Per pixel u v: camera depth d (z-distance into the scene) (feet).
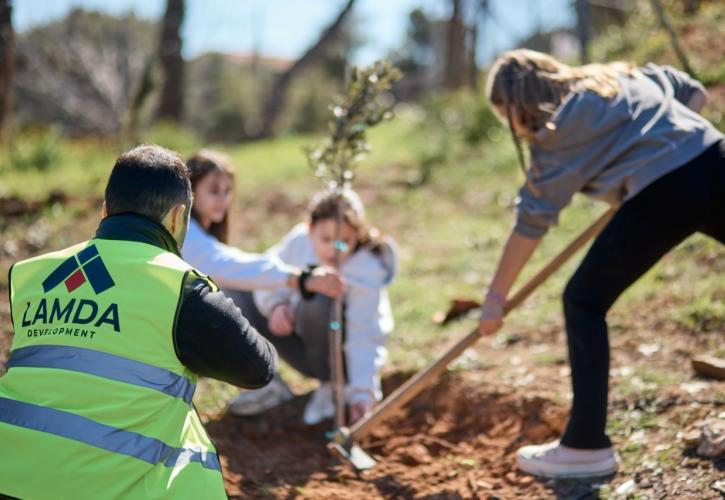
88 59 84.89
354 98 12.71
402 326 17.81
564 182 10.62
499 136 31.24
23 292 7.79
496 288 11.59
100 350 7.32
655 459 11.25
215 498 7.64
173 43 59.67
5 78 36.24
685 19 30.91
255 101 127.44
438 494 11.84
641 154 10.44
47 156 34.58
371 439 13.91
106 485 7.12
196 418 8.00
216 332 7.50
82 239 24.70
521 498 11.25
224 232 13.87
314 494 12.00
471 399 14.03
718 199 10.47
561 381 13.84
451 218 25.13
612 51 32.01
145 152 8.08
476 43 47.37
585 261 10.98
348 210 13.35
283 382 15.15
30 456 7.11
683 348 13.96
